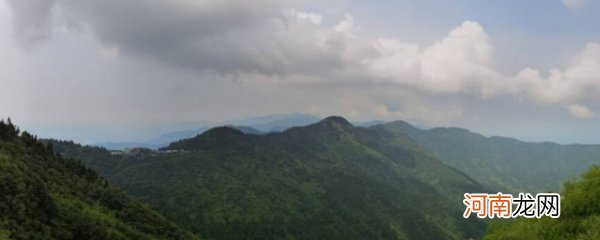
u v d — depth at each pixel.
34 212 102.94
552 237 26.45
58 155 176.88
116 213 156.50
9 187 101.50
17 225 90.75
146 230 157.88
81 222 117.88
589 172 27.97
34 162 148.62
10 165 111.44
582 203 26.28
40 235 95.38
